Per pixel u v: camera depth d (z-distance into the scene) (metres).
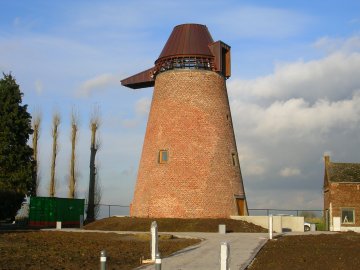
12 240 28.75
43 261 20.30
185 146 45.22
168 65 47.84
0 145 49.44
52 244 27.22
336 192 49.38
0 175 48.94
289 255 23.27
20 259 20.47
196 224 40.97
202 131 45.72
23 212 54.38
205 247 26.53
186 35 48.16
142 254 23.67
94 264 20.12
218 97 47.47
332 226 48.78
